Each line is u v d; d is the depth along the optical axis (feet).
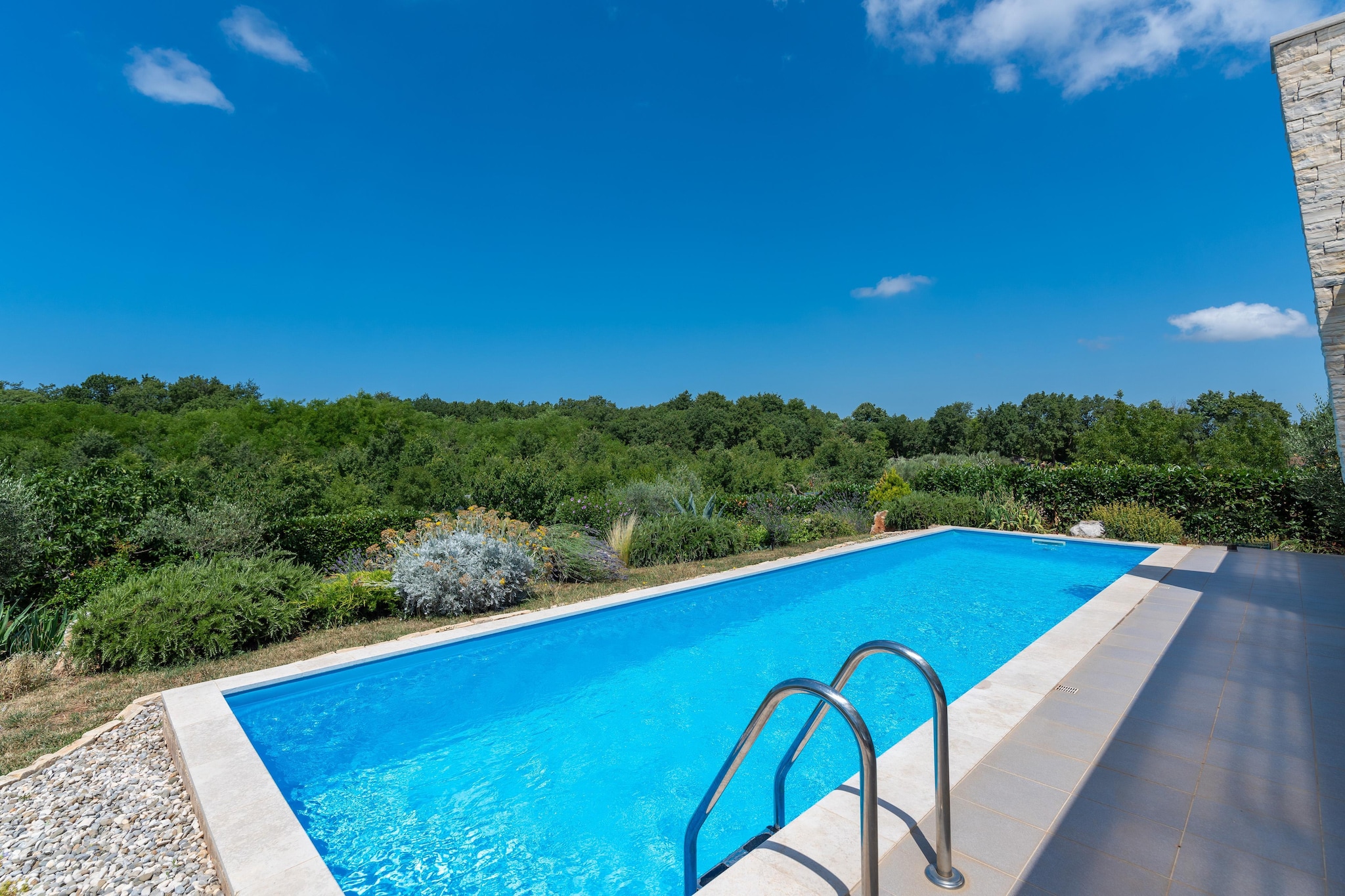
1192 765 10.96
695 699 18.42
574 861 11.20
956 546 42.88
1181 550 35.29
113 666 19.22
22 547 23.31
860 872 8.02
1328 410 37.01
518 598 28.02
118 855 9.91
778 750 15.23
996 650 22.31
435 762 14.71
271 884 8.60
